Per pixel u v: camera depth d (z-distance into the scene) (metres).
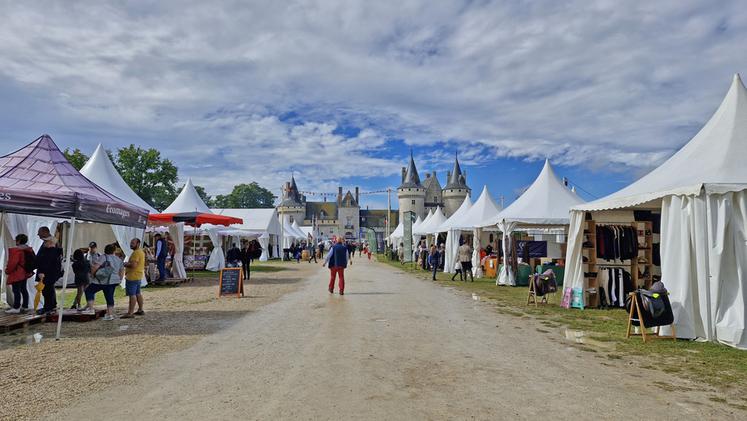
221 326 8.21
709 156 8.27
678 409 4.18
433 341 7.04
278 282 17.55
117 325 8.31
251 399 4.38
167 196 54.81
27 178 7.97
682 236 7.58
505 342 7.01
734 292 7.03
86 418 3.89
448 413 4.04
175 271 17.64
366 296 12.95
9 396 4.43
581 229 10.99
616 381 5.02
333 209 114.81
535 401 4.36
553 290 11.16
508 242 16.61
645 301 7.15
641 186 9.25
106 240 15.42
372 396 4.48
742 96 8.88
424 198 97.75
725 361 5.92
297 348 6.50
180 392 4.57
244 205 103.56
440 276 21.34
